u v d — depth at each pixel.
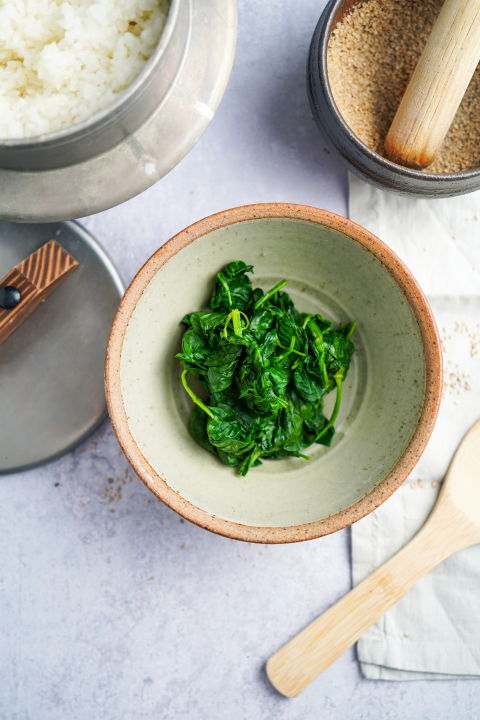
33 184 0.38
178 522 0.45
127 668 0.45
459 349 0.45
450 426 0.45
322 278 0.42
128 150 0.37
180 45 0.37
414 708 0.45
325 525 0.38
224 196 0.45
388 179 0.40
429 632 0.45
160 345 0.41
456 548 0.44
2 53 0.38
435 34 0.39
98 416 0.44
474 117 0.42
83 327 0.44
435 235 0.45
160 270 0.38
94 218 0.45
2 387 0.44
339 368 0.41
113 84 0.38
